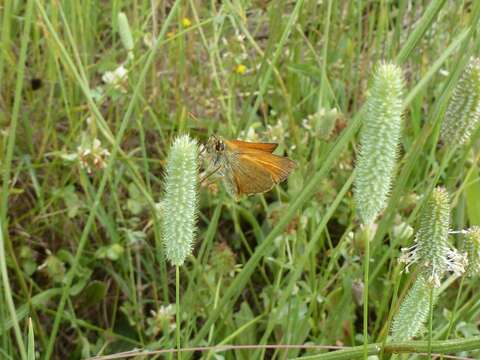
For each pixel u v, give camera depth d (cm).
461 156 23
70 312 22
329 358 14
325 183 22
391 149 12
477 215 21
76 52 19
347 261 20
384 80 11
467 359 15
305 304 21
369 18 27
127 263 23
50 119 24
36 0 17
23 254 22
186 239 13
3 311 18
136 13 25
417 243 13
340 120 22
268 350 22
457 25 25
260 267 23
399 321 14
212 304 20
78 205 22
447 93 17
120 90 23
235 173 16
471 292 22
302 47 28
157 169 25
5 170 18
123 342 22
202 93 26
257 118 27
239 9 22
